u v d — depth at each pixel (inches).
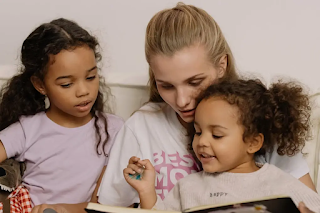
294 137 38.8
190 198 35.7
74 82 40.5
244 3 54.6
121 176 41.7
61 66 39.5
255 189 34.0
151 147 42.3
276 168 36.2
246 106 35.5
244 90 36.3
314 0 54.0
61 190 43.1
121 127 45.4
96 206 28.1
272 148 40.1
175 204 37.1
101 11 55.1
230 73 40.3
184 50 35.4
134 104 49.2
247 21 55.1
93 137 45.3
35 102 45.8
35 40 41.2
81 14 55.1
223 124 34.8
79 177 43.7
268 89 39.9
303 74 55.7
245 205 26.2
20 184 43.3
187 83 36.4
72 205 40.8
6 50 54.8
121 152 42.9
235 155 35.3
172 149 41.6
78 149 44.3
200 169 41.4
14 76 45.6
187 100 36.6
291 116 38.6
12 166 42.4
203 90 36.9
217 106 35.2
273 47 55.6
